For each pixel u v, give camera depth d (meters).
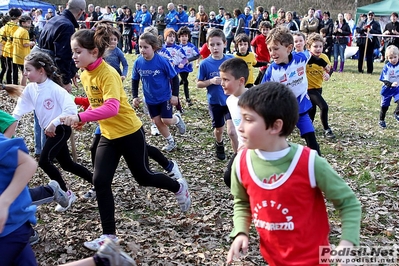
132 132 3.97
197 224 4.40
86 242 3.76
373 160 6.44
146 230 4.27
